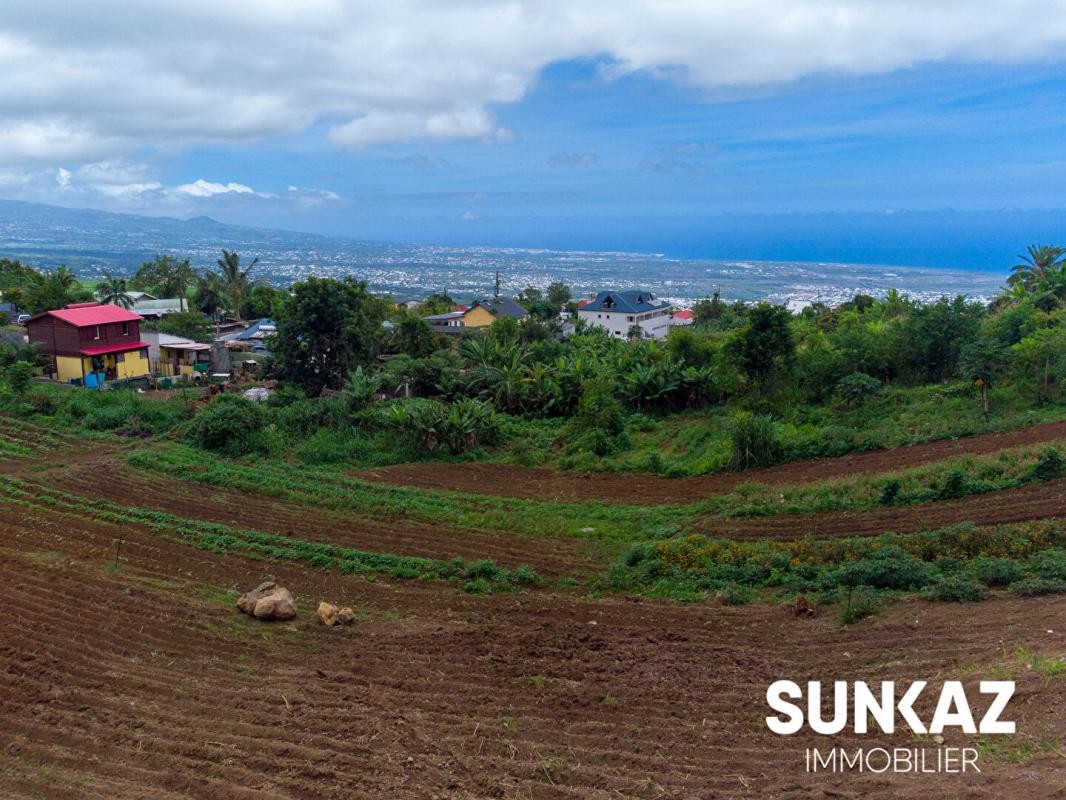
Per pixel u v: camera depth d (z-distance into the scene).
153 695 10.08
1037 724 7.82
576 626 12.68
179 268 76.81
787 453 23.48
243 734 9.04
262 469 24.11
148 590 13.99
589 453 26.19
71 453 25.69
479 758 8.38
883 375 29.31
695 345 33.75
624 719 9.33
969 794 6.66
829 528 16.97
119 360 38.34
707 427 28.05
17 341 40.34
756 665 10.82
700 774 7.98
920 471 19.08
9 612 12.66
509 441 29.34
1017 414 23.75
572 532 18.38
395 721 9.27
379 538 17.88
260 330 55.97
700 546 16.30
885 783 7.30
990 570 13.00
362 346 35.62
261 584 14.63
